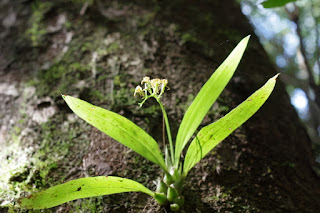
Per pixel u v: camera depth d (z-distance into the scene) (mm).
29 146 479
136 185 380
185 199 420
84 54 595
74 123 504
